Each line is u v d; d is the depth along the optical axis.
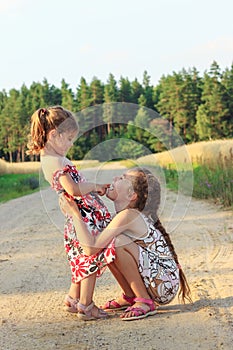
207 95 62.47
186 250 8.08
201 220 10.87
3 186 22.20
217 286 6.02
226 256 7.52
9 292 6.30
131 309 5.18
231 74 62.19
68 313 5.47
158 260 5.31
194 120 64.69
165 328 4.88
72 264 5.29
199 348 4.40
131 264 5.17
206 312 5.20
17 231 10.70
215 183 14.38
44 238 9.73
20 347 4.61
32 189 23.56
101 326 5.04
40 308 5.67
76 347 4.56
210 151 18.52
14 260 8.01
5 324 5.21
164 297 5.28
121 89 62.94
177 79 64.44
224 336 4.61
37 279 6.83
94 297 5.96
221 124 62.16
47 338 4.80
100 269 5.19
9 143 69.94
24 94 82.44
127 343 4.59
